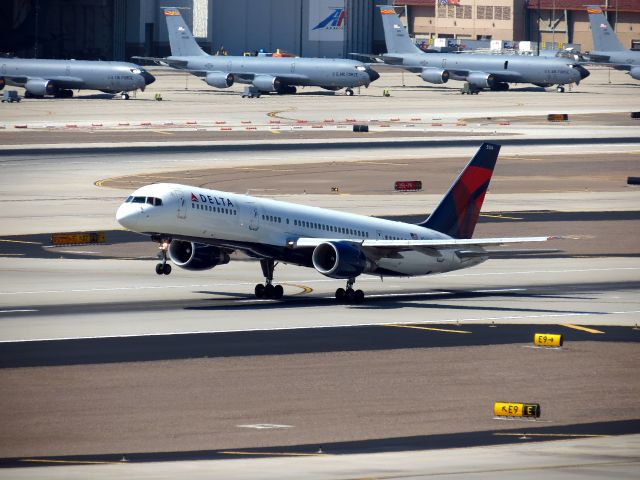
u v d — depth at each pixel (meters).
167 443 152.38
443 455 141.88
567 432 161.50
